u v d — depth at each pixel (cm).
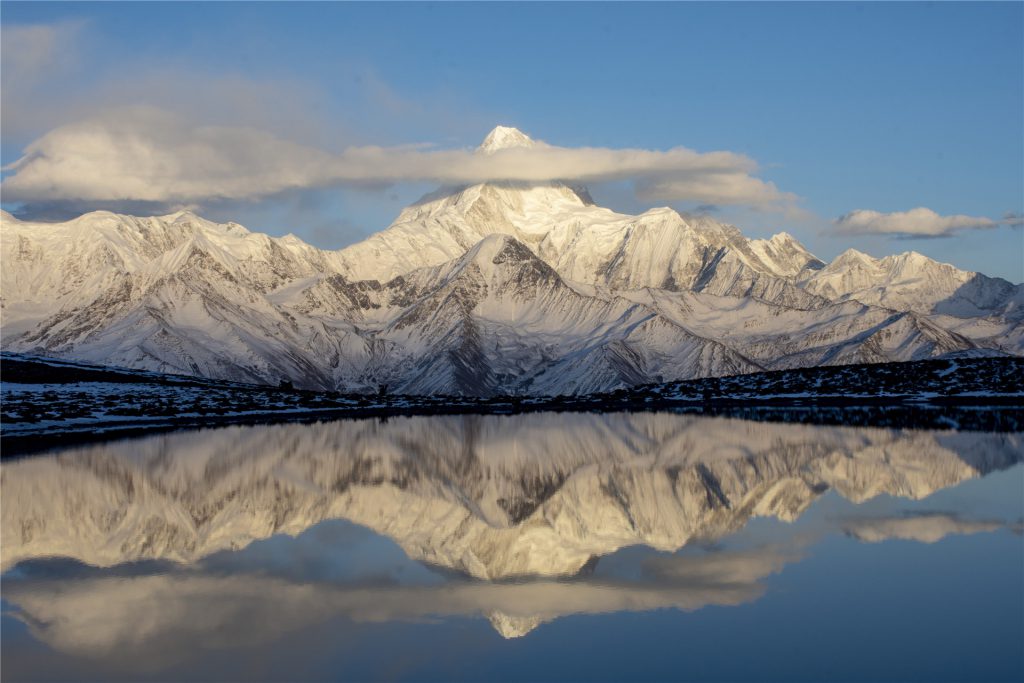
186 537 7044
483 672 4212
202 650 4541
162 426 18325
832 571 5634
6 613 5128
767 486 8931
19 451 13150
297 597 5369
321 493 9144
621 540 6694
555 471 10594
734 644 4459
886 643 4419
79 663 4388
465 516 7850
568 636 4631
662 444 13350
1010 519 7075
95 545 6762
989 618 4719
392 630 4781
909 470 9806
